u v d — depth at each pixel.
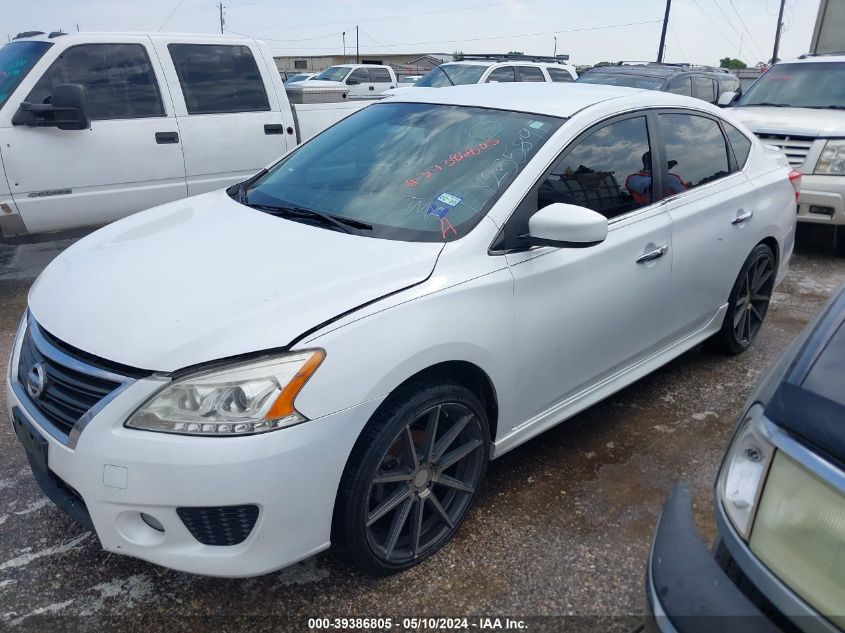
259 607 2.48
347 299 2.35
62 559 2.70
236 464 2.07
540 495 3.11
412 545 2.62
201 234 2.91
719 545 1.61
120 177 5.75
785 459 1.46
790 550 1.42
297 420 2.14
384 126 3.56
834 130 6.78
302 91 7.09
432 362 2.44
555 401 3.12
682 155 3.75
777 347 4.79
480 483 2.85
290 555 2.24
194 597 2.52
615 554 2.76
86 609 2.46
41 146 5.34
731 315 4.29
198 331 2.20
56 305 2.51
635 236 3.28
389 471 2.49
